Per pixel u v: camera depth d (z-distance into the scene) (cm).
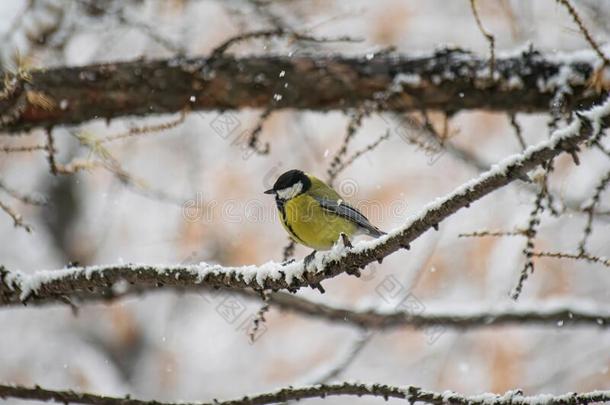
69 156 1416
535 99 925
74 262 699
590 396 555
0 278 698
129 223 1603
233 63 941
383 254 558
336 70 941
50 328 1599
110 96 920
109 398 693
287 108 961
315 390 642
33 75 882
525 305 1064
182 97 940
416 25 1453
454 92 934
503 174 498
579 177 1315
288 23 1140
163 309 1648
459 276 1427
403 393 613
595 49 678
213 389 1583
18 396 700
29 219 1575
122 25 1083
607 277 1457
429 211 523
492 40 772
